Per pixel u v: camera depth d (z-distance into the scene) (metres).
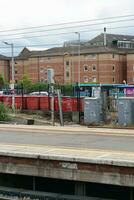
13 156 11.91
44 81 134.38
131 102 32.31
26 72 141.25
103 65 121.25
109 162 10.38
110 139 15.79
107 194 12.12
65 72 129.00
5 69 151.12
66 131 18.89
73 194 12.84
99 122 35.12
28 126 21.45
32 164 11.68
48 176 11.45
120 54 123.38
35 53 140.62
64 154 11.50
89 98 35.62
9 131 19.38
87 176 10.80
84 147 13.27
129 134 17.38
